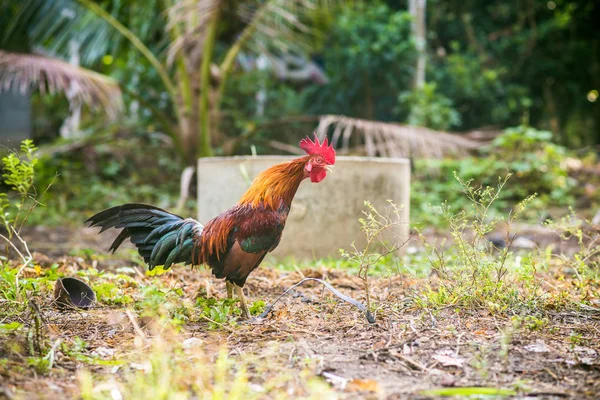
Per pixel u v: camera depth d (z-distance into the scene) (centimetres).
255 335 400
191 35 1153
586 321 434
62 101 1703
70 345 376
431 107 1669
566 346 377
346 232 708
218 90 1315
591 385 315
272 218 433
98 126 1664
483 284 470
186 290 542
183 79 1261
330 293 533
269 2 1215
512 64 2131
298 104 1842
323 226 705
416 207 1333
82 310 462
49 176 1384
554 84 2208
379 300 494
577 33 2227
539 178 1418
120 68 1579
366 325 420
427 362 350
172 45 1230
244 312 448
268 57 1307
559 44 2142
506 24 2225
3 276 479
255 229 429
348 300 427
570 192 1442
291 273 620
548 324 423
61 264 646
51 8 1198
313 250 706
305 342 383
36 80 999
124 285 546
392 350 367
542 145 1472
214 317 432
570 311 460
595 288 532
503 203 1312
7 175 520
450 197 1345
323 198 704
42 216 1195
